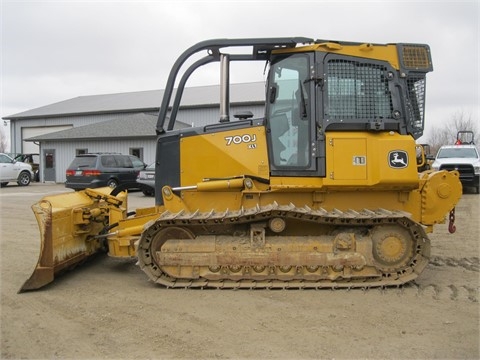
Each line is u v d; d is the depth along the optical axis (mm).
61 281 5691
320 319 4312
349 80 5379
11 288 5402
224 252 5199
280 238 5289
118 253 5766
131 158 19422
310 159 5289
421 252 5219
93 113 32500
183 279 5297
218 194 5684
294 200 5547
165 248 5266
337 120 5289
